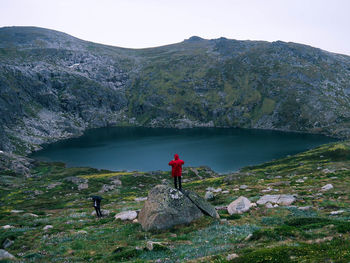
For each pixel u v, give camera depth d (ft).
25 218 122.83
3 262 52.06
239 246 45.93
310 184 137.49
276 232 50.34
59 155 625.82
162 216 68.44
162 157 571.69
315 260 30.73
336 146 415.85
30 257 55.88
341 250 32.35
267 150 606.14
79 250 58.34
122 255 49.52
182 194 73.41
